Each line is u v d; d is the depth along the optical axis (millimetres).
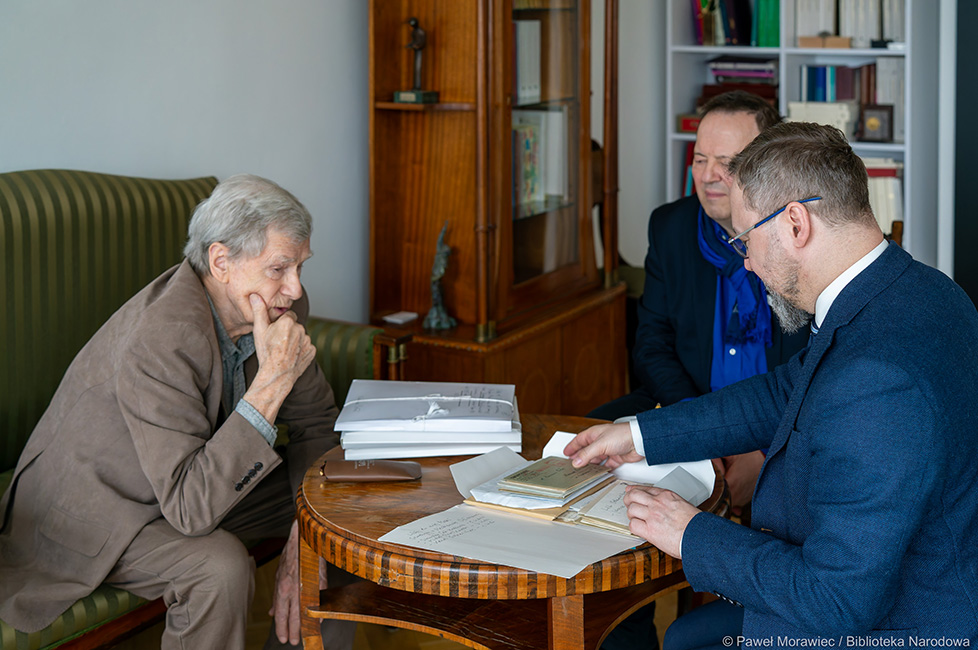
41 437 2094
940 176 4602
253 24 3270
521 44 3449
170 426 1927
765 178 1430
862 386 1298
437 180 3479
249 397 1992
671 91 5039
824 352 1399
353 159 3725
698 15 5051
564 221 3865
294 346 2039
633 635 2348
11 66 2637
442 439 1971
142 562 1979
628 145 5367
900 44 4461
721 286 2605
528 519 1664
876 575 1288
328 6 3533
